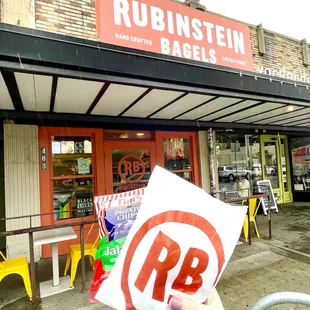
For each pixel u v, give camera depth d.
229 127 5.96
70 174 4.65
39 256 4.17
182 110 4.49
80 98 3.43
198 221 0.73
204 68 3.24
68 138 4.68
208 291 0.71
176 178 0.77
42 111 4.05
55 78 2.62
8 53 2.17
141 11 4.04
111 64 2.62
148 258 0.69
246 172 6.97
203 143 5.99
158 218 0.72
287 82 4.05
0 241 4.22
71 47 2.42
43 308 2.72
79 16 4.15
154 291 0.68
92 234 4.66
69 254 3.52
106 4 3.79
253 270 3.44
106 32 3.76
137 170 5.29
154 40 4.10
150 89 3.15
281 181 8.09
